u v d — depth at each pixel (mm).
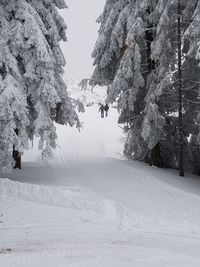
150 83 23000
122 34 23562
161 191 18438
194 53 19703
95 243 10398
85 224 12984
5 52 18672
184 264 8055
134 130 25016
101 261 8180
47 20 21594
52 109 21578
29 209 14805
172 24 22234
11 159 18344
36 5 21391
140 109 24906
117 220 13594
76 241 10695
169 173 22938
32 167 24219
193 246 10453
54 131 19844
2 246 10188
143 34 22641
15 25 19500
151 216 14305
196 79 22594
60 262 8070
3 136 17938
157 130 21625
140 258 8555
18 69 18984
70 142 37531
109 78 26016
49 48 19953
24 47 19328
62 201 15906
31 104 21156
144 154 25328
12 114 17859
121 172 22281
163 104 23500
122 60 22812
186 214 14805
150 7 23000
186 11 21625
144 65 24359
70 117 22562
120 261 8211
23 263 8000
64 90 22328
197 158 24234
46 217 13844
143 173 21641
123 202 16344
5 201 15766
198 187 20406
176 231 12406
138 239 11078
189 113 23344
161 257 8672
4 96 17938
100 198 16344
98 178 21000
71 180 20500
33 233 11797
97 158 27469
